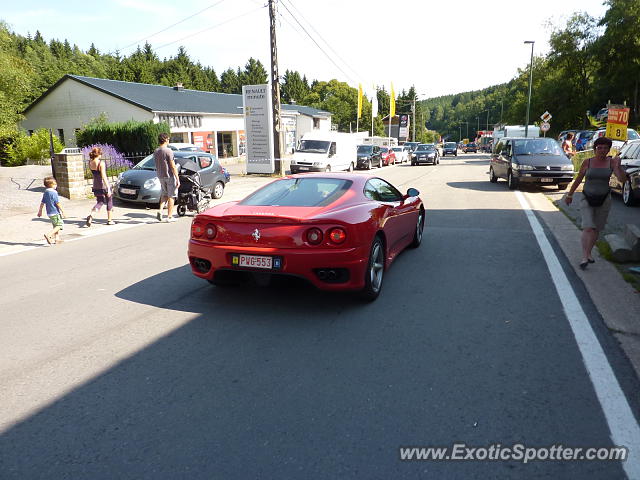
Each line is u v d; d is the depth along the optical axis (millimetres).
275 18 21516
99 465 2424
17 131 27859
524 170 14336
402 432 2648
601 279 5363
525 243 7309
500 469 2352
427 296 4953
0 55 31609
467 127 185000
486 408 2867
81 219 10664
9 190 13664
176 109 30391
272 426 2725
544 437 2586
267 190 5285
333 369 3398
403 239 6273
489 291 5062
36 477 2342
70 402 3029
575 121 56812
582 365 3375
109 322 4414
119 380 3307
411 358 3551
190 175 10898
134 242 8227
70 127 33875
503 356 3547
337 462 2412
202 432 2686
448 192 14602
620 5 49719
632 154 11117
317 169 22203
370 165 28500
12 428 2754
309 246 4277
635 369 3309
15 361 3641
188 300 4996
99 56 73875
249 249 4371
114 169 16109
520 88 74250
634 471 2320
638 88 51719
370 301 4801
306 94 90812
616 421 2711
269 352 3707
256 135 23297
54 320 4508
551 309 4484
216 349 3783
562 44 55469
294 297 5000
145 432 2695
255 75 88625
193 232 4742
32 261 7051
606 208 5684
